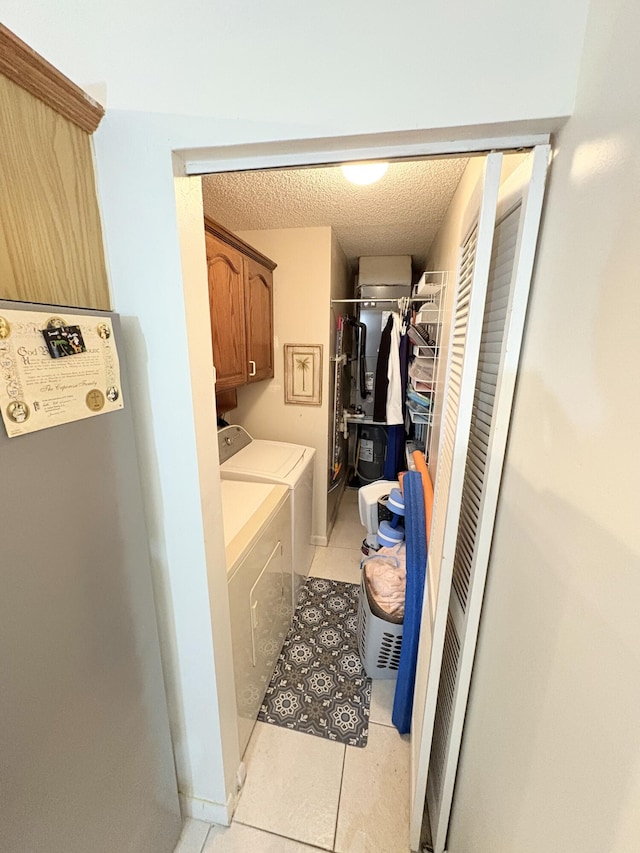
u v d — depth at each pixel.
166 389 0.90
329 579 2.52
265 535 1.59
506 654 0.75
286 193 1.76
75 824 0.77
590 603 0.47
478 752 0.89
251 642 1.47
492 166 0.71
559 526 0.56
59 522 0.69
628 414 0.40
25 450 0.62
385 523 2.12
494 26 0.61
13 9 0.75
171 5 0.70
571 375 0.54
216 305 1.71
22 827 0.65
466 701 0.98
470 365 0.81
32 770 0.67
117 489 0.84
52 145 0.70
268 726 1.56
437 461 1.38
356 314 3.27
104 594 0.82
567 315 0.57
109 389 0.80
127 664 0.91
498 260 0.90
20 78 0.62
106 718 0.85
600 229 0.48
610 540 0.43
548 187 0.67
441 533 1.05
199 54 0.71
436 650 0.98
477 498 0.93
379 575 1.81
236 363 1.96
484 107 0.64
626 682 0.39
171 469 0.95
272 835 1.22
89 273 0.81
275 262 2.52
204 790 1.24
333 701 1.67
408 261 3.09
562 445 0.56
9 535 0.60
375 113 0.67
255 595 1.49
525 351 0.73
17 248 0.65
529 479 0.68
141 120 0.75
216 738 1.17
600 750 0.43
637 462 0.38
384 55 0.65
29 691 0.65
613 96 0.47
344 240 2.69
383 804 1.30
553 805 0.54
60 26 0.74
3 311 0.57
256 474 2.07
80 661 0.76
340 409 3.23
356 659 1.89
